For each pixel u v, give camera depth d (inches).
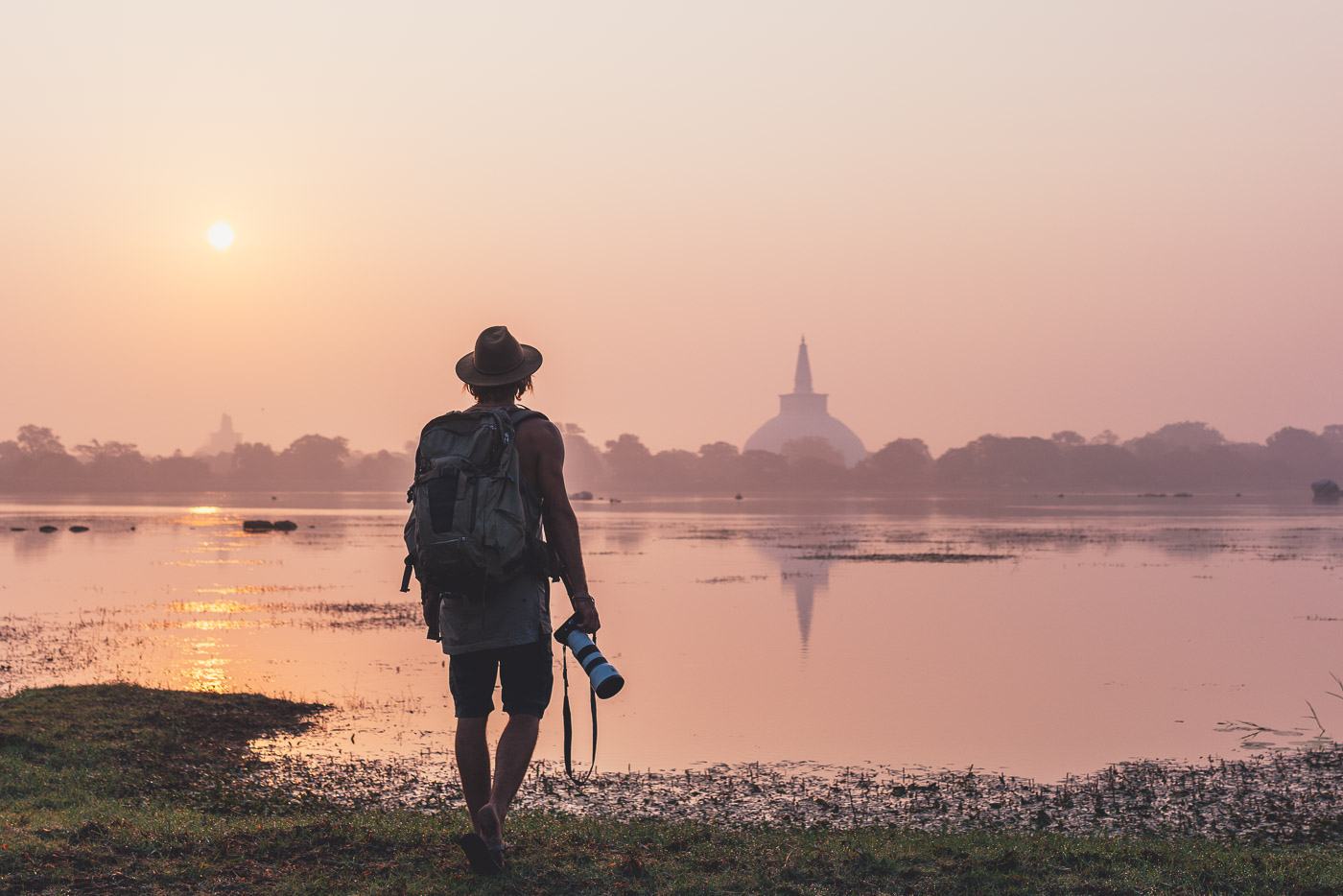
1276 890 244.8
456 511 207.8
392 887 218.8
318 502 7588.6
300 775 528.7
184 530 3437.5
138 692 685.9
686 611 1280.8
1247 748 627.2
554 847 253.8
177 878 226.5
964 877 244.5
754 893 226.8
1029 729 668.7
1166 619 1232.2
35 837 261.0
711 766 572.1
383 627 1106.1
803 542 2805.1
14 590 1513.3
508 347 229.6
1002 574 1813.5
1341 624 1186.0
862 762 584.4
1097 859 279.7
